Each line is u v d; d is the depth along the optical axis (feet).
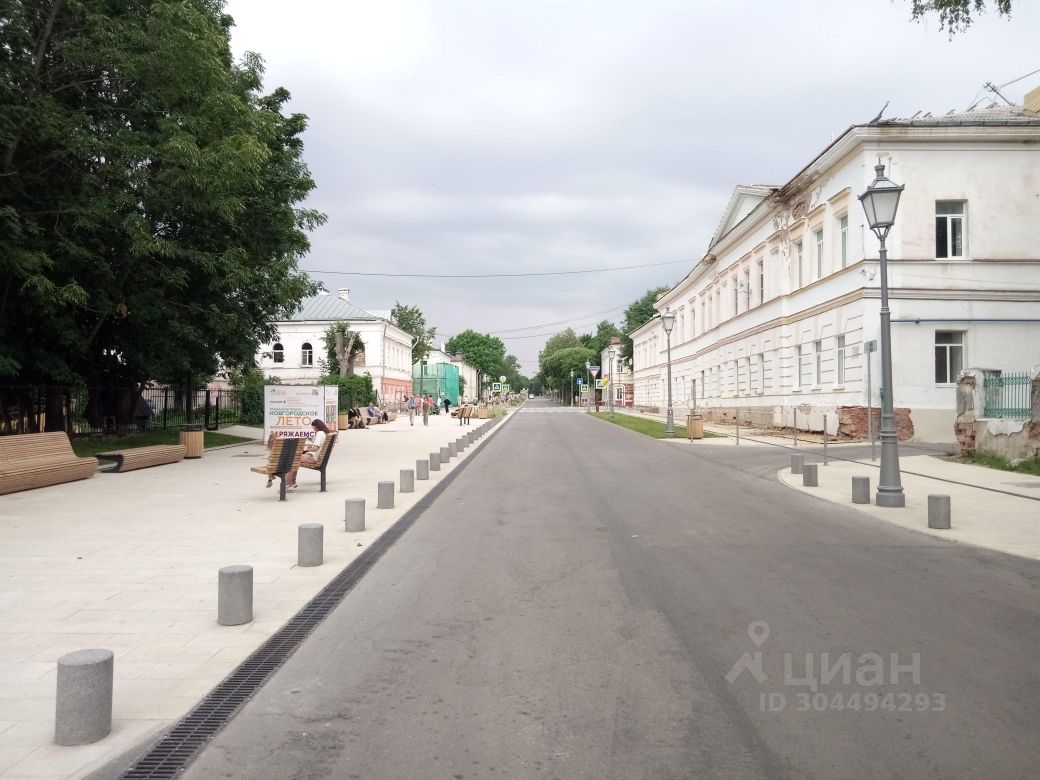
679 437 99.76
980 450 61.05
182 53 57.88
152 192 59.11
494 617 20.22
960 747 12.76
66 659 13.19
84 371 78.07
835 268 90.07
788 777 11.75
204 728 13.64
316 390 80.69
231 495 43.68
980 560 27.17
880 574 24.94
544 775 11.85
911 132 81.10
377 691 15.26
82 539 30.50
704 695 14.94
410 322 313.73
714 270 152.46
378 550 28.73
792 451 75.15
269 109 78.23
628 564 26.37
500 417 180.55
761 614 20.34
